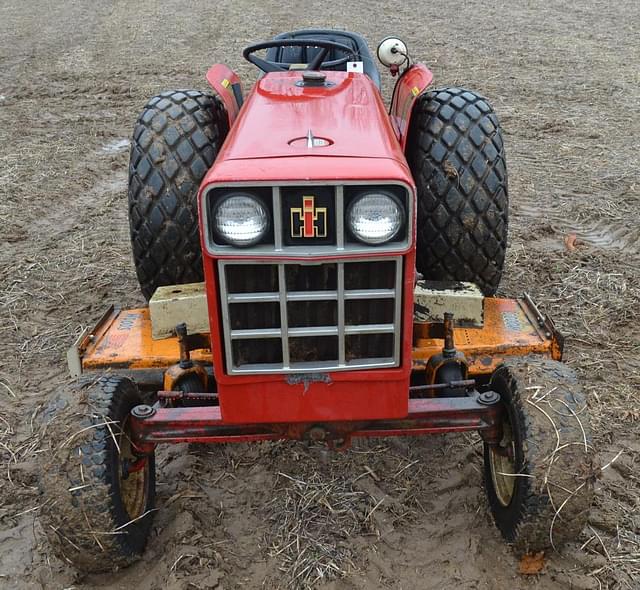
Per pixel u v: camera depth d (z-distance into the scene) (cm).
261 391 244
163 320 317
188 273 357
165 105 360
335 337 237
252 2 2205
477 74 1202
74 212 659
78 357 309
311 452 335
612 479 318
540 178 720
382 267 227
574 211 628
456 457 330
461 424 266
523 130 894
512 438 264
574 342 426
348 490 310
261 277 227
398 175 212
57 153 827
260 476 321
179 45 1553
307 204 214
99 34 1728
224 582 266
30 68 1344
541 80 1160
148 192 345
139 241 352
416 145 366
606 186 693
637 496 307
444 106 361
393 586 264
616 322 448
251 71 1266
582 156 788
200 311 316
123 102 1083
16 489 320
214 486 316
